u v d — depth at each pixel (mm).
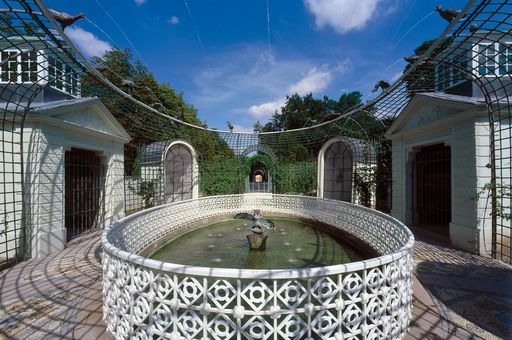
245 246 6090
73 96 7027
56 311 2830
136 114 8266
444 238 5781
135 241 4723
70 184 7730
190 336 1925
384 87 6316
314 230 7793
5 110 4465
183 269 1902
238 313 1843
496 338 2311
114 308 2309
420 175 7266
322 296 1916
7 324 2576
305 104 30031
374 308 2158
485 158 4848
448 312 2754
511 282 3547
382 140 8641
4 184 4426
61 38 3812
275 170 11852
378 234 4852
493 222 4645
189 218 7957
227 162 12117
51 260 4625
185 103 23625
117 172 7648
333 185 10203
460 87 6301
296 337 1868
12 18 3236
